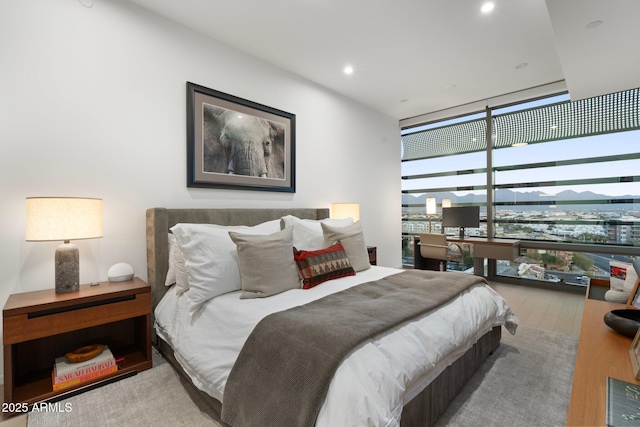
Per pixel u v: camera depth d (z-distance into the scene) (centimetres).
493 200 457
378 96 433
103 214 224
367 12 250
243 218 295
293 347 127
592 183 379
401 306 164
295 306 171
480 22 262
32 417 155
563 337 254
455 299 195
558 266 406
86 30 217
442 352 149
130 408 163
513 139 438
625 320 141
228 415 132
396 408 111
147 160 246
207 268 194
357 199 455
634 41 236
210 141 282
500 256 393
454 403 168
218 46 291
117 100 231
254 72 320
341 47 304
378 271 270
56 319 171
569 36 230
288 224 268
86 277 218
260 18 258
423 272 255
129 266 224
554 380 190
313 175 386
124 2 235
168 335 197
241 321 159
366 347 125
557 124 402
